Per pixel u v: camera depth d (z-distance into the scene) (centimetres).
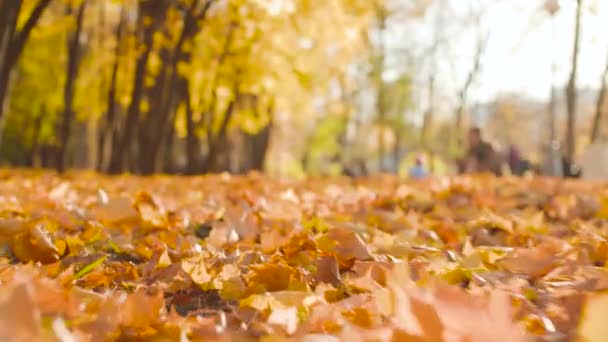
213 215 458
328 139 4688
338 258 279
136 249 321
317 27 1783
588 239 351
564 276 253
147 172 1712
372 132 5134
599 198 617
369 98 4647
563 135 5372
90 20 2361
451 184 739
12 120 3659
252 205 536
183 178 1173
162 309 177
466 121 4788
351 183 1111
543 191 742
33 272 224
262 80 1886
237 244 336
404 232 388
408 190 638
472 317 121
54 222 388
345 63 2120
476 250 306
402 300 133
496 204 621
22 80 3155
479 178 986
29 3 1354
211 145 2120
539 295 217
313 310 178
